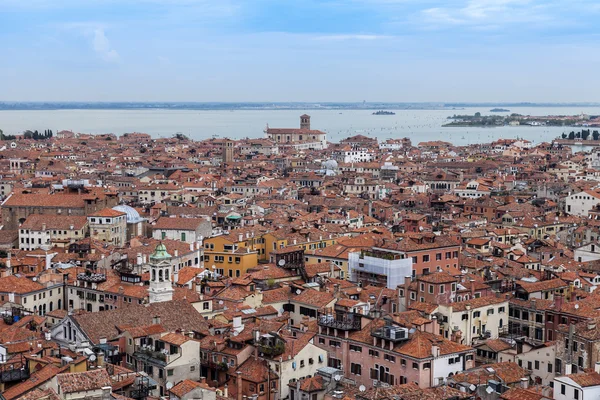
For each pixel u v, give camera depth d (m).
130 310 175.62
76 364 134.12
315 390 150.62
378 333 158.88
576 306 184.75
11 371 133.75
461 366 156.00
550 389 142.50
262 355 158.62
